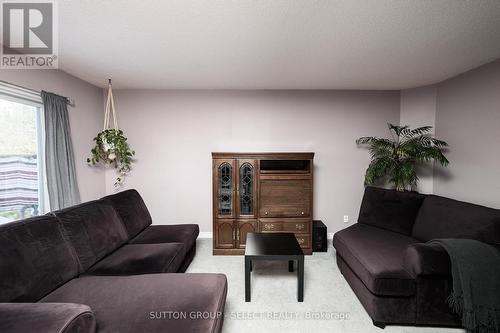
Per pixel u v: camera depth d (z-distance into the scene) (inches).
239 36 72.6
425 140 113.4
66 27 67.9
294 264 104.8
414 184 122.9
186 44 78.2
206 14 61.2
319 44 77.8
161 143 135.9
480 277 60.7
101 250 76.2
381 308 67.1
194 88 131.8
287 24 65.9
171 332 44.1
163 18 63.0
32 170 93.5
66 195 101.6
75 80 112.2
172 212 137.7
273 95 134.6
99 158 122.7
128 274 68.6
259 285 89.9
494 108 91.8
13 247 51.4
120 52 84.4
